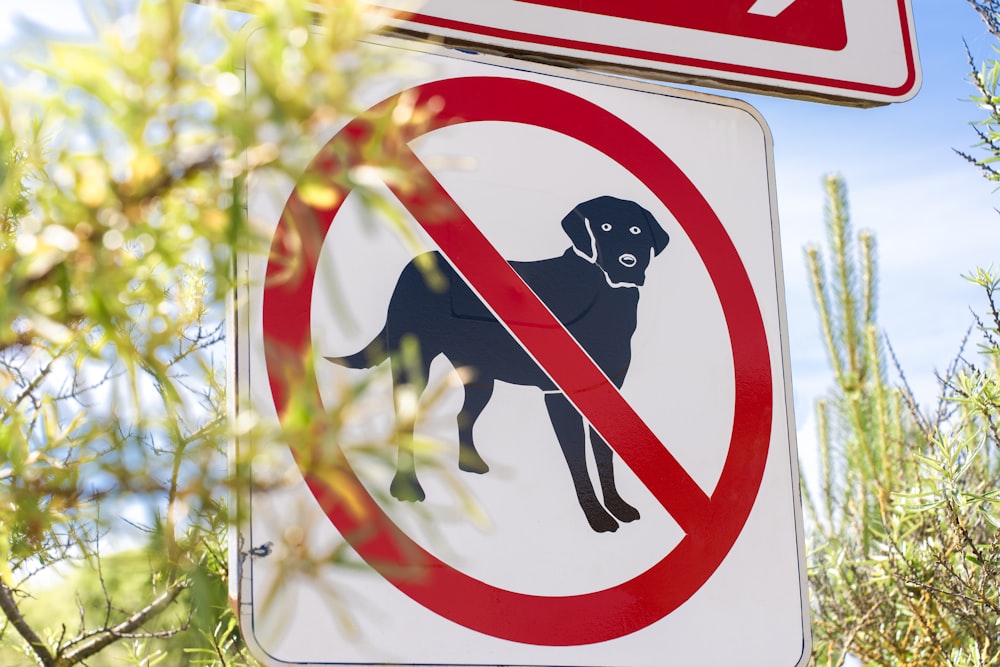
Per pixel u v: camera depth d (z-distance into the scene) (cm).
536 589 129
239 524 53
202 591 51
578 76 155
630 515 137
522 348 137
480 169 143
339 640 115
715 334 151
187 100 50
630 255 149
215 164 51
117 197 50
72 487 56
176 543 52
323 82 51
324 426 53
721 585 139
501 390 135
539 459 134
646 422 142
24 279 50
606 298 146
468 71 147
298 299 124
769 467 148
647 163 155
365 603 118
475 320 135
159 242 51
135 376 52
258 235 52
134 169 50
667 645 134
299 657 113
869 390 392
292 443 52
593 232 147
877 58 173
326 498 115
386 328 129
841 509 354
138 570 57
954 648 238
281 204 57
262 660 111
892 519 282
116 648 186
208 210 52
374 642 117
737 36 165
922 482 261
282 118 50
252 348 119
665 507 139
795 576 144
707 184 158
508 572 128
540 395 137
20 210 58
